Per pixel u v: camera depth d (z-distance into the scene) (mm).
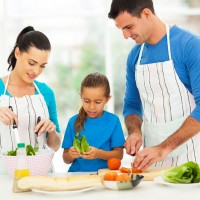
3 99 2576
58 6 4895
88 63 5207
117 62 5086
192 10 4961
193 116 2365
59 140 2713
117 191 2008
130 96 2889
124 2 2396
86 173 2459
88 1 4906
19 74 2578
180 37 2543
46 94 2721
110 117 2744
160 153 2240
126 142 2562
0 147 2576
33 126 2604
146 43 2656
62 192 1944
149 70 2617
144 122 2754
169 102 2602
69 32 5090
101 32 5102
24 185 1991
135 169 2305
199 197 1884
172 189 2018
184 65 2527
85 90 2646
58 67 5234
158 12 4957
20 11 4871
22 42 2504
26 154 2297
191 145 2568
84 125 2729
